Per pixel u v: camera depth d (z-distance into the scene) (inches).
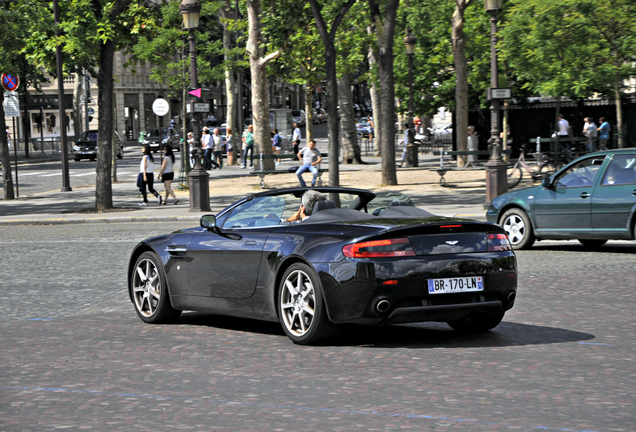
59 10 1866.4
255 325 695.1
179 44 3713.1
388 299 553.0
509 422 399.5
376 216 628.4
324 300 569.3
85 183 2918.3
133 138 6663.4
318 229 596.1
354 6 2874.0
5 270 1079.6
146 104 6825.8
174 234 706.8
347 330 655.1
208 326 695.7
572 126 3038.9
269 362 546.9
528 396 447.5
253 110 2738.7
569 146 2664.9
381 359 547.5
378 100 3954.2
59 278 994.7
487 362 531.8
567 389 460.1
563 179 1095.0
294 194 661.3
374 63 3410.4
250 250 626.8
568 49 1814.7
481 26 2861.7
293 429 396.8
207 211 1825.8
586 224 1061.8
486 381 482.0
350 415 418.0
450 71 3289.9
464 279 570.9
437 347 583.8
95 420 419.8
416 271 557.6
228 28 3125.0
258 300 624.1
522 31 1898.4
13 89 2322.8
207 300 666.8
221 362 551.2
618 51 1822.1
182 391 476.1
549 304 744.3
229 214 669.3
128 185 2731.3
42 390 485.7
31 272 1053.2
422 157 3777.1
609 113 2979.8
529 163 2586.1
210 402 450.0
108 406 446.6
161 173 2036.2
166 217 1748.3
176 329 683.4
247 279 629.6
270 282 611.2
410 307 558.3
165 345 614.9
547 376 491.2
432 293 561.3
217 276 653.3
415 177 2516.0
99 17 1882.4
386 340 613.0
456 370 511.5
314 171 2175.2
